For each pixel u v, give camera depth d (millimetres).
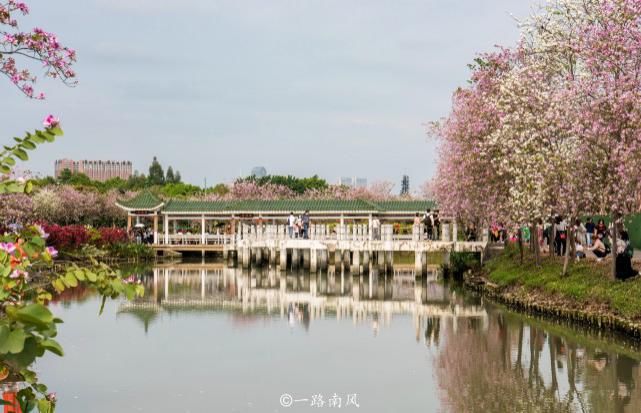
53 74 15156
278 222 65188
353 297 36625
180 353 22328
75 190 77188
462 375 19438
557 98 25156
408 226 65500
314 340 24672
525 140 27266
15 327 5250
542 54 29047
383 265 49906
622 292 23812
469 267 43719
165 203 62562
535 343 23125
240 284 43000
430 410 16312
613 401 16578
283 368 20469
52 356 21406
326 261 52688
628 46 22844
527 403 16641
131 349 22781
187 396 17453
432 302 34250
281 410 16406
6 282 6820
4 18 14461
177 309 31891
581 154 24312
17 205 40250
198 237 62656
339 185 92938
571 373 19172
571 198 25250
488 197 34062
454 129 36344
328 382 18891
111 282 7453
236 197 85188
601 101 23000
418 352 22562
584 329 24594
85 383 18516
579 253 32906
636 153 22328
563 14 27344
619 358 20531
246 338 25000
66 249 46562
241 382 18875
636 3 22766
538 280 30344
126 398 17234
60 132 7320
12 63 15156
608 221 37156
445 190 40406
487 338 24375
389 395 17672
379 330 26656
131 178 112062
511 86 28359
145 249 59250
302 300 35531
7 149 7195
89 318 28688
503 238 49281
